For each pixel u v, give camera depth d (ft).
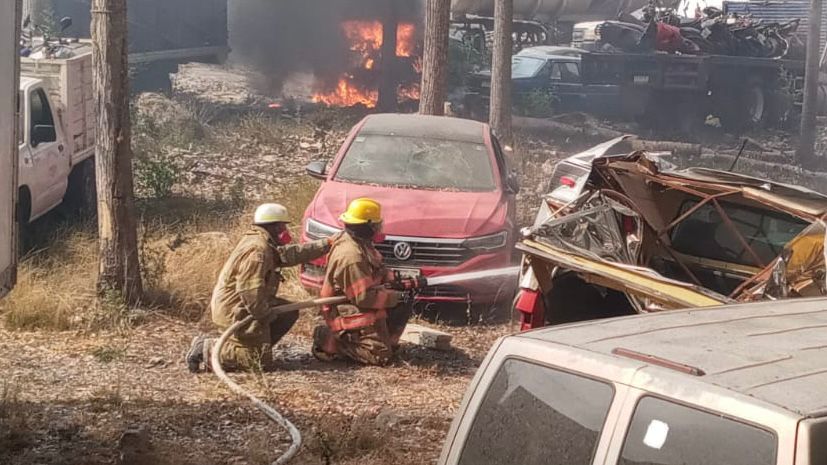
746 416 10.30
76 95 45.93
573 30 115.44
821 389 10.71
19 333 31.37
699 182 26.22
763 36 96.27
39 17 73.20
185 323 33.19
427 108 56.08
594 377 11.38
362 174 38.27
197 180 55.31
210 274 36.35
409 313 30.42
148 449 21.48
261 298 27.84
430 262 34.94
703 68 89.97
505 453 11.93
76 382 27.12
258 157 63.21
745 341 12.21
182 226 44.27
